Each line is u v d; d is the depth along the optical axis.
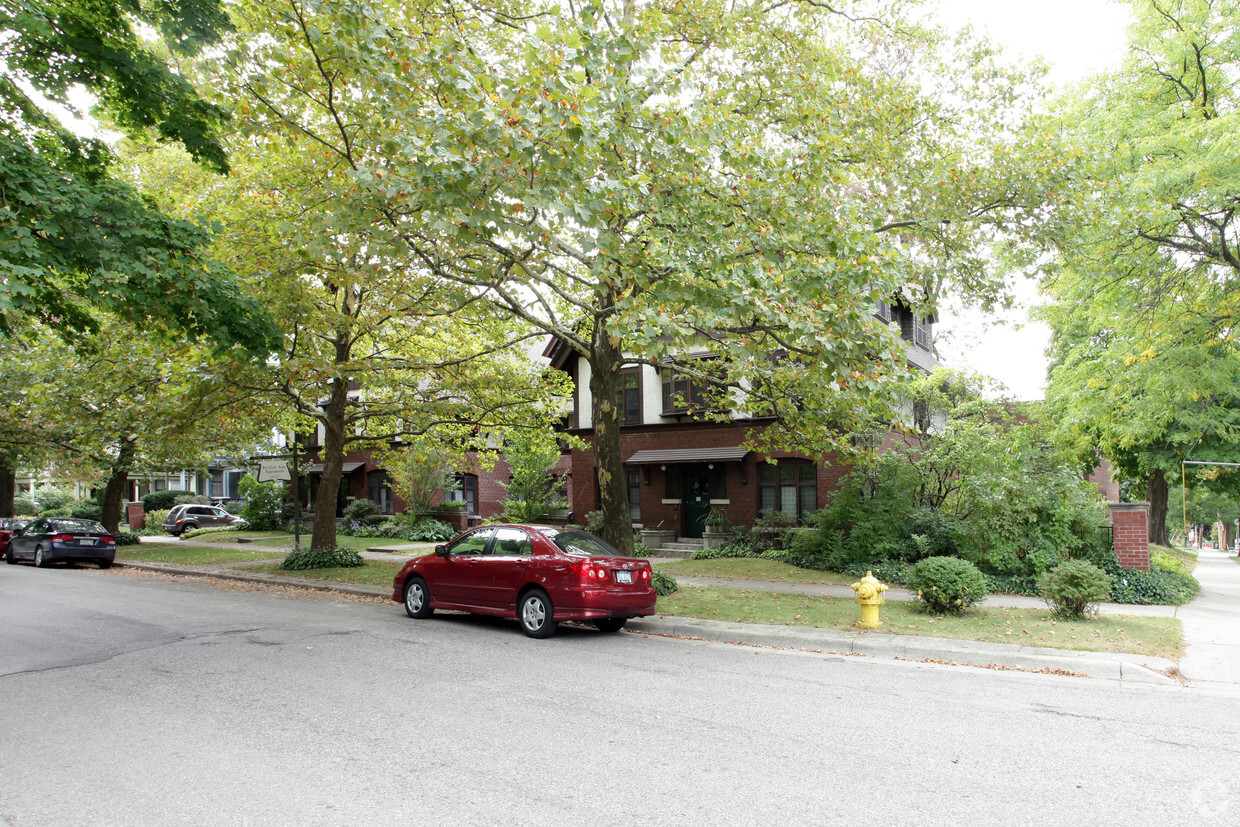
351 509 31.42
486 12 12.09
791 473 21.31
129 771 5.20
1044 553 14.38
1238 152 13.15
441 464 26.45
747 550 20.02
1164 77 16.41
